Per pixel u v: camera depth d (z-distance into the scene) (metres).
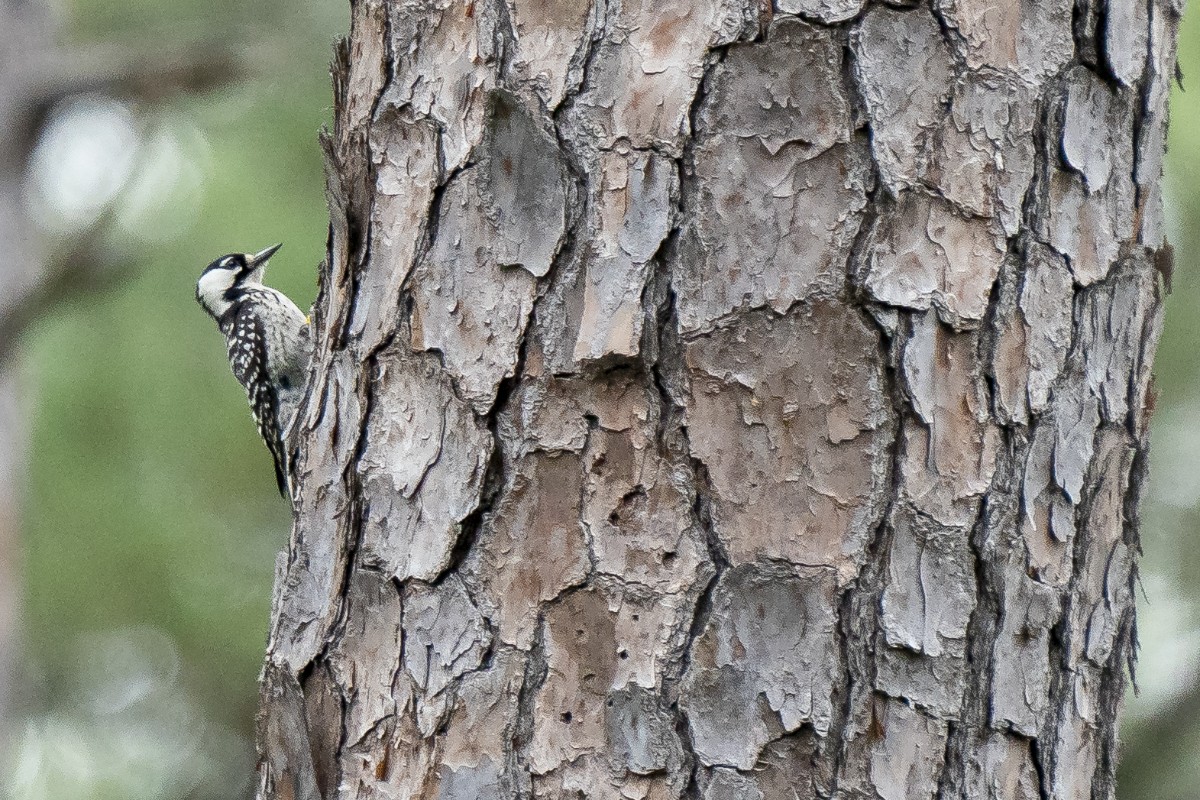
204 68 10.87
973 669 4.64
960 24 4.74
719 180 4.68
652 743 4.58
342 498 5.12
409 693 4.84
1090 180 4.96
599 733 4.62
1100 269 4.98
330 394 5.26
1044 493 4.80
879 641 4.56
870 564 4.59
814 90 4.67
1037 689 4.75
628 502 4.68
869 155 4.67
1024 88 4.82
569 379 4.72
